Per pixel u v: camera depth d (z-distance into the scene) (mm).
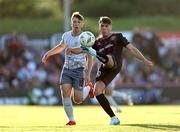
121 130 29062
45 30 143250
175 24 148125
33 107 69875
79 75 34594
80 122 38125
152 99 87750
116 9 159250
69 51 34531
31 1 161875
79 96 34750
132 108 61250
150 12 161500
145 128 30359
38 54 104500
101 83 34688
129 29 143625
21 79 100188
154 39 108062
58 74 99938
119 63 34844
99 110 58594
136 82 100938
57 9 165375
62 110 59625
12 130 30094
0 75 100562
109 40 34844
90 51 33469
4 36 105375
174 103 88188
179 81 105188
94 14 158125
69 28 116250
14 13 158500
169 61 108062
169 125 32656
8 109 62188
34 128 31375
